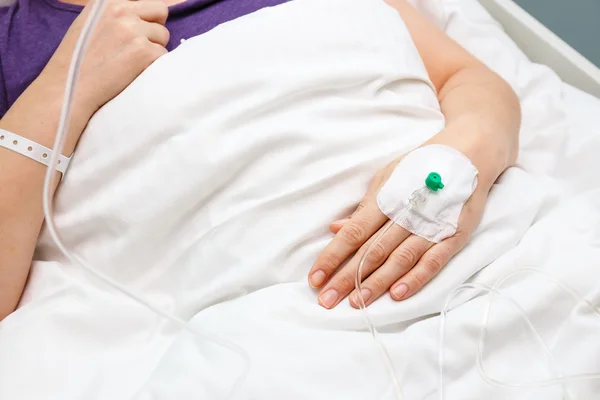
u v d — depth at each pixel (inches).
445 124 32.2
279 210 27.1
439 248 26.1
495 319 24.8
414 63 32.8
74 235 29.0
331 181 27.7
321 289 26.2
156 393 23.6
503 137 31.2
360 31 31.0
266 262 26.1
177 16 34.8
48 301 27.6
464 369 24.1
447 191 26.4
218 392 22.8
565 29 48.6
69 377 25.2
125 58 30.2
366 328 25.0
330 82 28.9
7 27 34.2
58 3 35.4
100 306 27.3
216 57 28.7
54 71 30.4
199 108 27.6
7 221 27.3
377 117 30.1
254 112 27.7
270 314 24.9
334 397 22.4
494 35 44.8
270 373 22.8
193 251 27.5
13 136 27.9
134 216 27.3
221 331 24.8
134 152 27.7
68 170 28.8
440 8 46.0
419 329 24.7
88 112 29.4
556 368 24.3
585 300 25.8
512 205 29.0
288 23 30.1
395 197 26.4
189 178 26.6
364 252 26.0
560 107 38.1
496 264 27.1
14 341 25.7
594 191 31.7
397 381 23.1
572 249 27.6
